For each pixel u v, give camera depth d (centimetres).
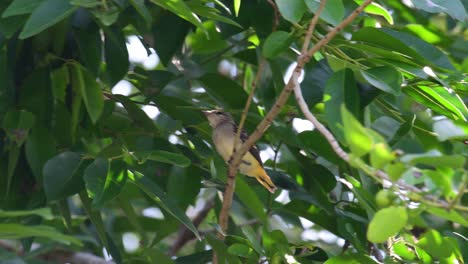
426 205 742
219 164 1134
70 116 1085
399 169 691
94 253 1417
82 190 1023
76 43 1116
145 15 940
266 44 967
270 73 1196
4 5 998
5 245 1230
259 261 1063
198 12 999
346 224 1135
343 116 680
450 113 1076
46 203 1037
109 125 1184
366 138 684
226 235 1070
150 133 1126
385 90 955
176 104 1184
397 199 745
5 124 1013
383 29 1002
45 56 1091
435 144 1112
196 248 1381
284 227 1591
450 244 979
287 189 1187
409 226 877
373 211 999
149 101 1187
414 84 1049
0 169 1065
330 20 927
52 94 1051
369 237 727
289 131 1141
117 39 1112
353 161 701
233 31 1141
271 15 1120
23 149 1080
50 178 952
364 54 1075
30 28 870
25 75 1085
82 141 1057
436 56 1002
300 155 1191
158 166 1140
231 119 1217
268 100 1188
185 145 1213
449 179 733
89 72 1070
